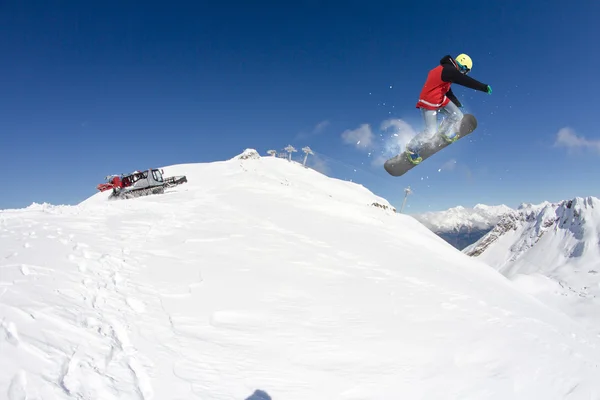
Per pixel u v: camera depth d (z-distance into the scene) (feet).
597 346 44.19
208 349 23.21
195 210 65.98
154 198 76.48
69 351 18.01
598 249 637.71
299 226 65.82
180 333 24.45
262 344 25.30
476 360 28.19
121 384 17.31
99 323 21.84
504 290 66.74
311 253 50.65
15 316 19.12
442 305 39.55
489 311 41.91
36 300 21.68
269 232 57.47
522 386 25.55
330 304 34.55
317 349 25.90
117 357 19.34
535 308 58.70
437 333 31.73
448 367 26.22
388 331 30.58
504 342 32.22
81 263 30.48
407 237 82.99
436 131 21.08
